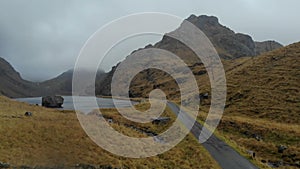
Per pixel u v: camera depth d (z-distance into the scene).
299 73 97.81
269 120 71.88
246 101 89.19
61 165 25.66
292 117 71.50
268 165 37.53
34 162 25.52
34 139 31.19
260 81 101.38
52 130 35.06
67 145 30.75
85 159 28.06
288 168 38.19
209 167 31.59
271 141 53.28
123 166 28.55
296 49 121.44
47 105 95.19
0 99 69.44
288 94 85.31
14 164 24.41
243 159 35.50
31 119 42.72
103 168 27.08
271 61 117.81
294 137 52.91
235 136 57.41
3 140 29.44
